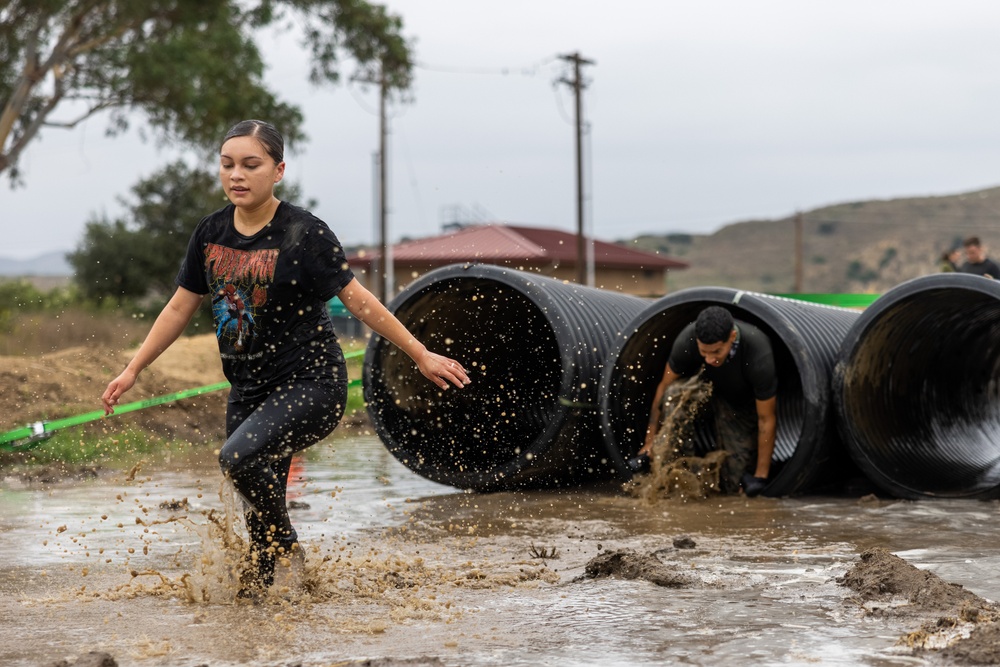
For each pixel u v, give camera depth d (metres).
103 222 41.62
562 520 7.17
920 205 171.38
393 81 30.94
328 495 8.33
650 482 8.30
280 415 4.62
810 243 170.88
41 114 26.09
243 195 4.63
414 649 4.03
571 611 4.61
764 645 4.04
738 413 8.66
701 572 5.38
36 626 4.41
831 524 6.92
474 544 6.30
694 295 8.45
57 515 7.28
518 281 8.56
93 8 25.89
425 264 54.03
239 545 4.93
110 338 18.58
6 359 13.91
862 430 8.27
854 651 3.95
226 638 4.19
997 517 7.11
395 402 8.96
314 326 4.80
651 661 3.85
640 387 9.12
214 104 26.56
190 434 12.75
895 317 8.27
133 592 4.99
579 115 44.25
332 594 4.93
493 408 9.56
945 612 4.46
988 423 11.09
